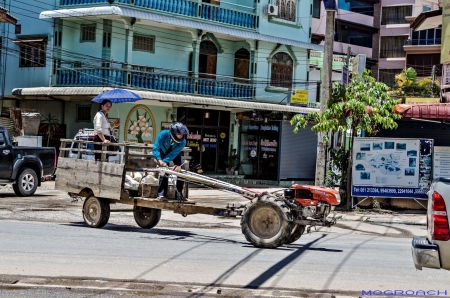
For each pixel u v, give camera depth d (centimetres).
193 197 2111
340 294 722
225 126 3081
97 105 2622
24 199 1820
